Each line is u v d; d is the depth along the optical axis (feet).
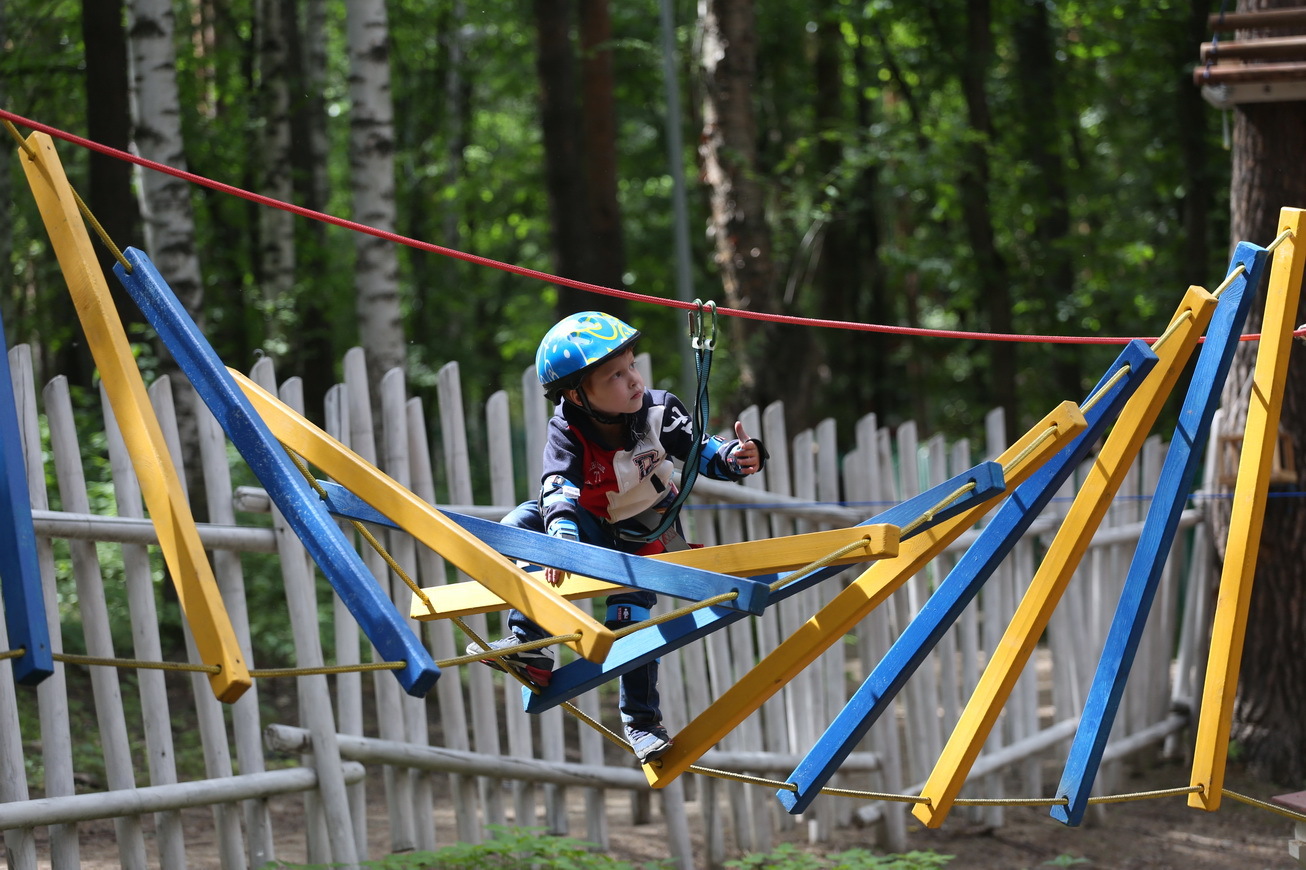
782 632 55.36
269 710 71.51
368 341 84.23
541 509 23.90
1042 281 161.38
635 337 23.38
